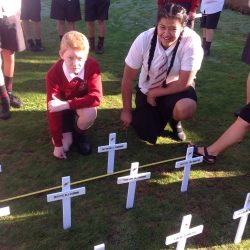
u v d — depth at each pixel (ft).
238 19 23.02
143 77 10.04
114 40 18.20
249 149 10.50
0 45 10.85
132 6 24.31
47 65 14.99
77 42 8.70
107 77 14.15
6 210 6.70
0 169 8.77
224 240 7.63
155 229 7.76
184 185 8.72
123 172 9.23
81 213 8.04
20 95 12.53
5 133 10.53
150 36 9.27
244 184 9.18
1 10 10.47
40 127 10.87
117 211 8.14
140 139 10.66
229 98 13.06
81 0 24.81
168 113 10.15
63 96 9.57
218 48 17.88
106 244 7.37
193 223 7.96
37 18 15.72
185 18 8.84
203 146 10.46
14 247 7.22
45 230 7.59
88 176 9.12
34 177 8.99
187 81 9.55
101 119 11.50
